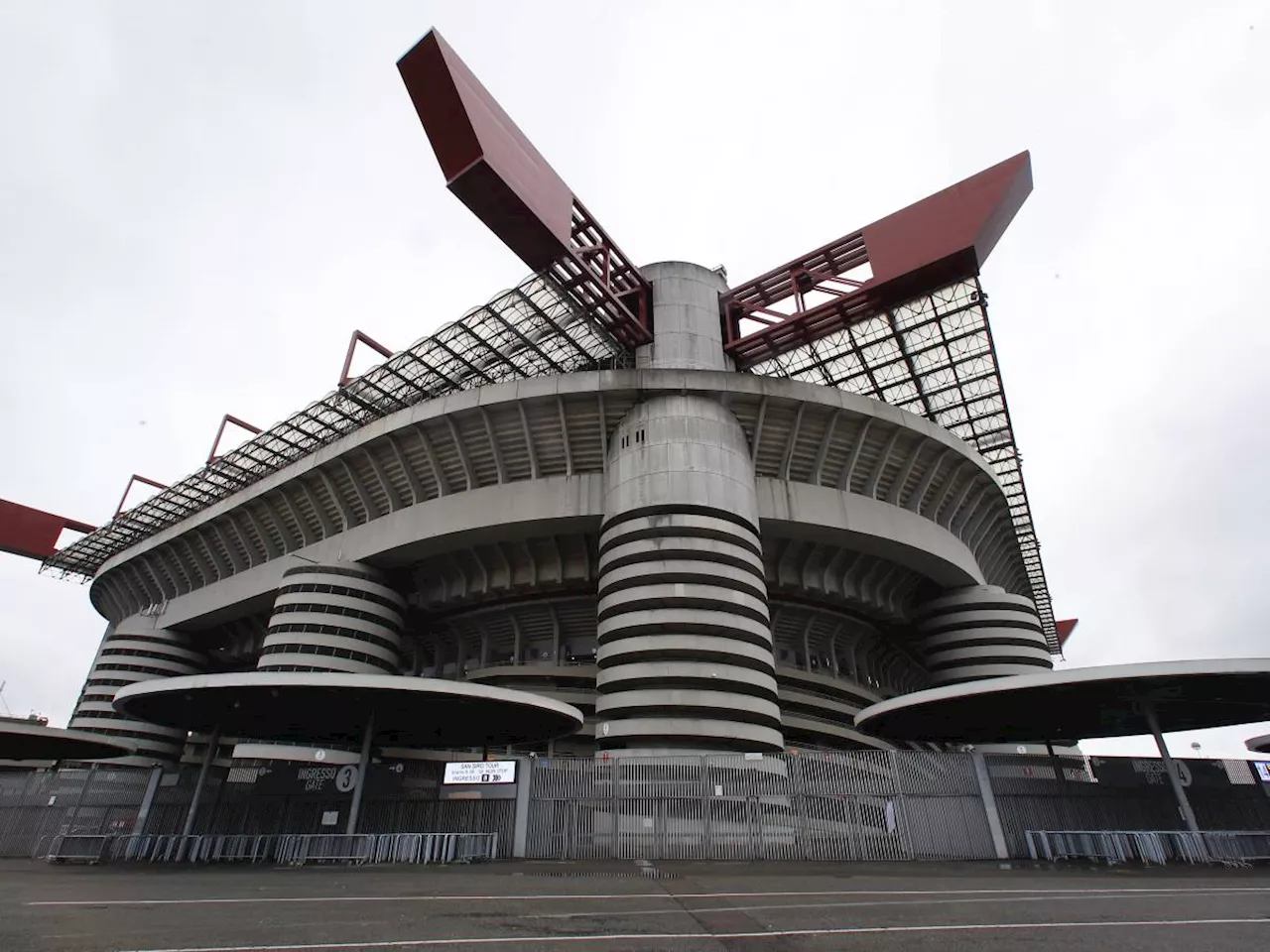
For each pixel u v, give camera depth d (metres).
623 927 9.41
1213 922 9.73
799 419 39.72
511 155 32.97
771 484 40.25
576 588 43.44
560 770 23.25
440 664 50.44
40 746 30.83
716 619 32.12
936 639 47.22
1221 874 16.19
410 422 42.09
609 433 40.06
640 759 23.64
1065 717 25.92
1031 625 46.31
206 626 58.53
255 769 23.58
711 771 23.03
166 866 19.25
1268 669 18.69
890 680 57.28
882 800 21.80
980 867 18.27
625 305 46.12
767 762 23.03
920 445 42.56
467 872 17.17
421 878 15.56
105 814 23.92
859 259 42.34
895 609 47.88
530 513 39.44
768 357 45.47
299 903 11.20
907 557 43.47
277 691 20.88
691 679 30.80
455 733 27.44
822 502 40.53
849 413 40.12
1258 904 11.34
